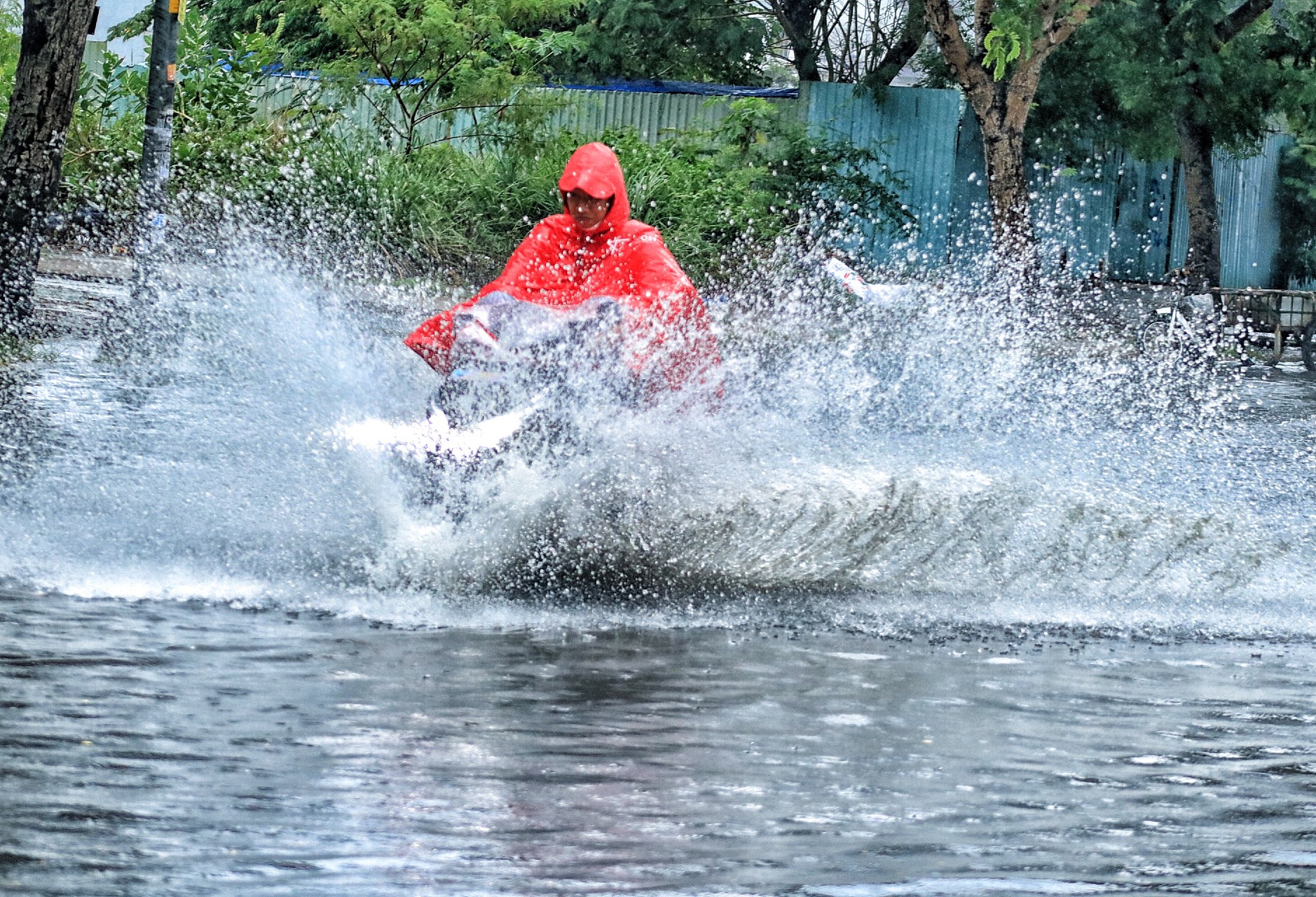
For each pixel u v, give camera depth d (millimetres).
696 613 21297
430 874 10422
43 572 21016
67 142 72938
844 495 27969
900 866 10984
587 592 21969
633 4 114875
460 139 97000
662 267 27422
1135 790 13352
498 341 26203
